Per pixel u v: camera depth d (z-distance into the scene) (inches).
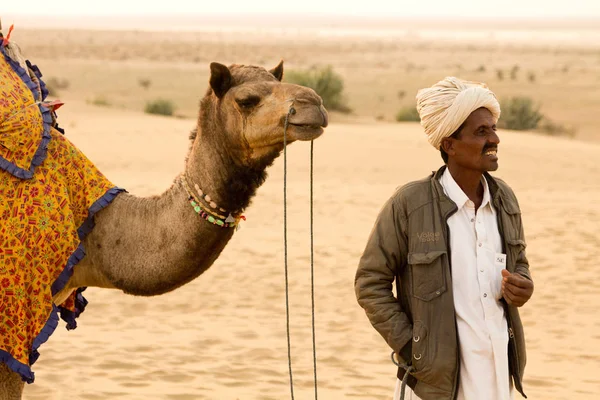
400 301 156.3
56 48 4197.8
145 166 886.4
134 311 365.7
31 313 169.3
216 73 165.2
